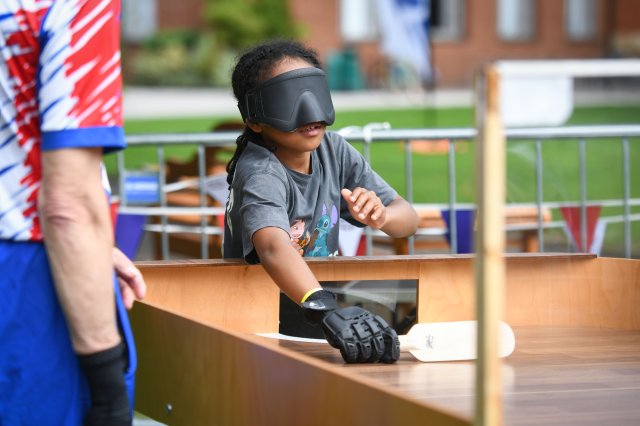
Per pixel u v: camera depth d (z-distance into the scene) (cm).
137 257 640
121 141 189
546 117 626
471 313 309
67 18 184
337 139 331
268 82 286
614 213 807
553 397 220
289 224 299
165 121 2003
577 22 3866
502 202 145
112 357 189
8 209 190
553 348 278
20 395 192
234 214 302
